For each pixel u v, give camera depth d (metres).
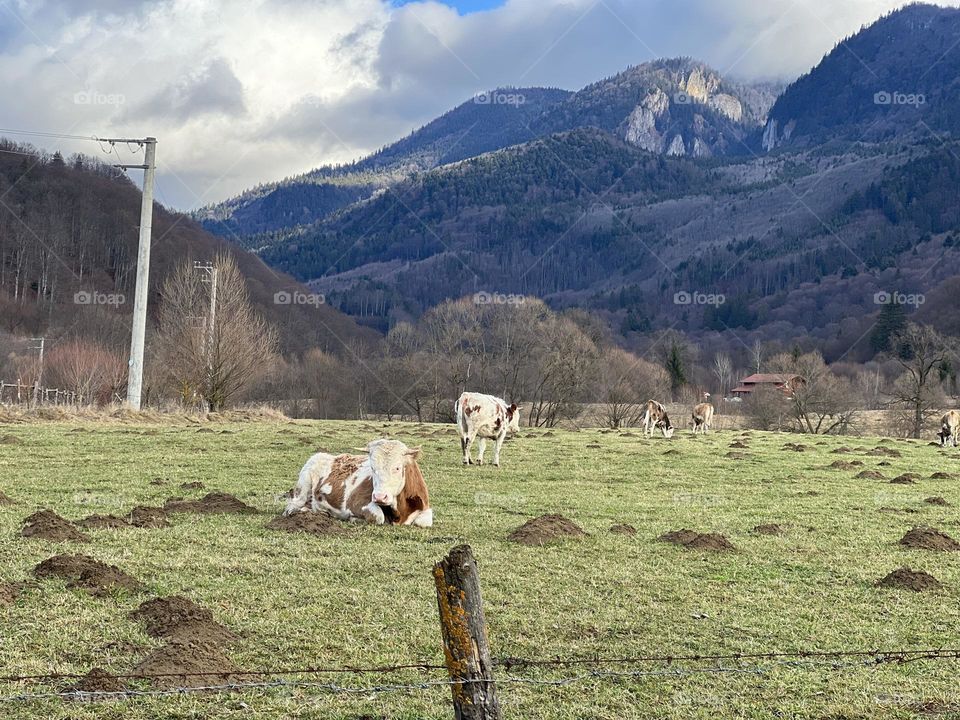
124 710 6.64
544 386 78.25
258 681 7.38
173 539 12.50
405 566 11.50
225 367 51.34
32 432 30.03
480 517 15.80
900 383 79.12
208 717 6.63
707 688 7.69
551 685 7.64
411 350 84.88
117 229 116.75
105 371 60.84
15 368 66.69
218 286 52.66
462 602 5.48
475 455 28.44
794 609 10.17
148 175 42.59
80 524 13.14
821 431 80.38
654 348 114.75
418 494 14.70
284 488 18.70
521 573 11.43
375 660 7.97
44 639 8.00
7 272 102.50
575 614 9.66
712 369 120.44
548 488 20.52
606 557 12.59
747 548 13.67
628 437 42.44
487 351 80.69
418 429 43.28
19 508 14.45
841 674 8.08
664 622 9.49
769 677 7.97
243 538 12.83
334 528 13.70
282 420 46.97
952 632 9.44
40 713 6.52
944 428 45.66
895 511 18.14
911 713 7.25
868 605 10.42
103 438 28.86
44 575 9.91
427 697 7.23
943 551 13.78
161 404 56.59
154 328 86.50
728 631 9.29
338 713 6.85
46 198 115.31
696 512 17.41
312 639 8.45
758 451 34.12
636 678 7.87
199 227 135.12
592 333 86.75
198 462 22.97
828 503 19.16
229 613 9.10
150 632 8.30
